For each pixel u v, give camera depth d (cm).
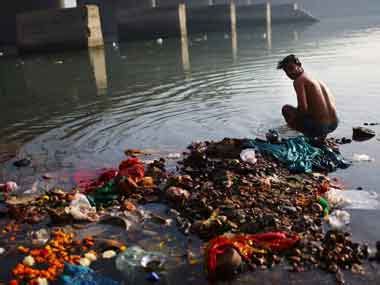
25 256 515
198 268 475
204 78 1634
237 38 3684
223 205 583
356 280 438
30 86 1694
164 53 2683
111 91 1490
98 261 496
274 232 512
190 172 711
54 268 480
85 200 623
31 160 837
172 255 502
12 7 3834
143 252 505
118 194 658
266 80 1492
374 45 2366
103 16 4747
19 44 3066
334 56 2012
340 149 796
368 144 811
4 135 1020
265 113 1054
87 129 1023
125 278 464
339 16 6756
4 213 624
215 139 890
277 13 5716
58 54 2939
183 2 5569
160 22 4019
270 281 446
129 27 4056
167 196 627
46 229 574
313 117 838
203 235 536
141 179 687
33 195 682
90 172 762
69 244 534
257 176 667
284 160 730
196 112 1112
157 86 1527
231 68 1850
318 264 465
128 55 2664
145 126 1014
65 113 1200
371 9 7694
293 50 2427
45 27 3048
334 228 534
